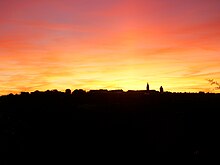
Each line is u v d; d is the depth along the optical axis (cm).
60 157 1372
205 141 1430
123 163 1314
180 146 1437
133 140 1533
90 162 1325
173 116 1723
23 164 1286
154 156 1373
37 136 1558
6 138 1505
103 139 1553
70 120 1744
